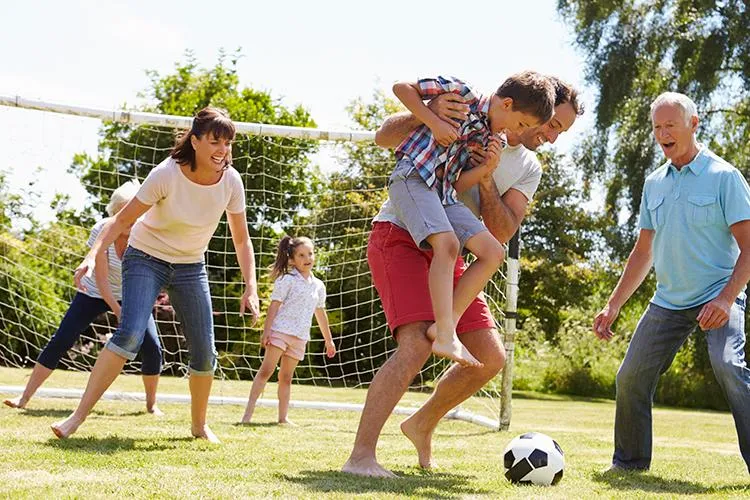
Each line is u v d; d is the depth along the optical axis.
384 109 17.73
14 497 2.40
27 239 10.34
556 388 18.86
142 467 3.11
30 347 10.94
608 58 17.58
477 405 9.12
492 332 3.54
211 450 3.79
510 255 6.59
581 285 19.19
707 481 3.67
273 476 3.01
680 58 17.50
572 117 3.63
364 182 11.18
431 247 3.20
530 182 3.70
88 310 5.61
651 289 17.89
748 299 15.98
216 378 11.54
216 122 3.76
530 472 3.27
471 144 3.36
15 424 4.54
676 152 3.87
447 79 3.35
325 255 10.98
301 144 11.32
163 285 4.00
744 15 17.38
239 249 4.18
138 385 9.02
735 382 3.65
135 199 3.81
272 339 5.87
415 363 3.24
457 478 3.35
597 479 3.57
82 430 4.41
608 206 17.97
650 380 3.91
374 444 3.23
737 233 3.71
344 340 11.44
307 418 6.62
